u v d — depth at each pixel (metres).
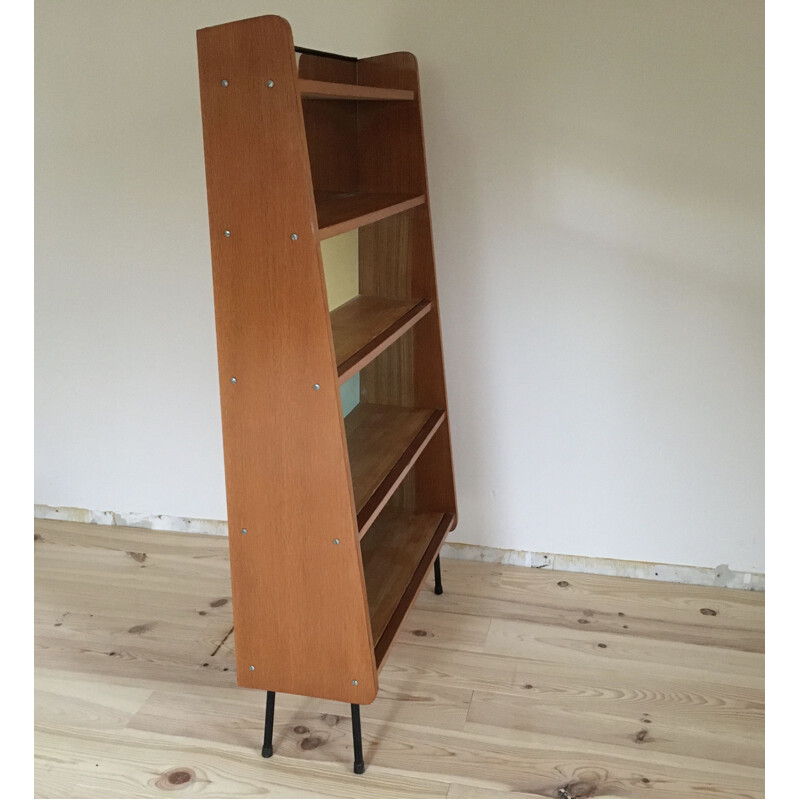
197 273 3.00
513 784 2.01
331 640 1.99
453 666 2.45
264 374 1.88
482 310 2.83
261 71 1.71
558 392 2.84
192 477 3.23
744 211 2.57
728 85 2.49
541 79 2.60
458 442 2.96
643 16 2.49
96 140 2.96
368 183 2.65
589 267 2.71
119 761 2.11
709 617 2.69
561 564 2.98
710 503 2.81
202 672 2.45
